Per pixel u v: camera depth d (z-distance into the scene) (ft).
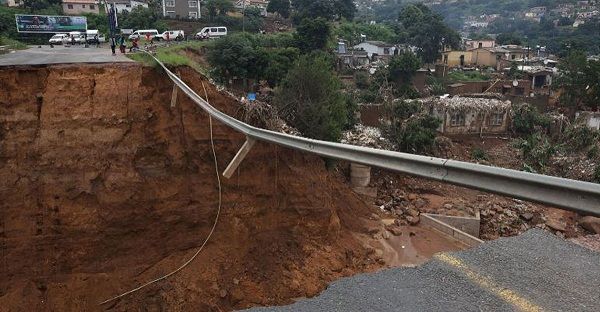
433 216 66.03
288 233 48.34
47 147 41.96
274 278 43.50
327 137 68.64
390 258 52.75
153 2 225.15
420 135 94.48
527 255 30.96
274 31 220.23
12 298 38.70
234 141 47.19
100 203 42.32
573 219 74.59
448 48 251.80
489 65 244.01
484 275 28.43
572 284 27.37
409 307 25.63
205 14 219.82
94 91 43.88
